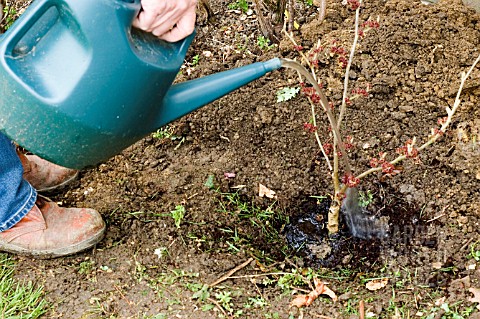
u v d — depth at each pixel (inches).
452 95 97.3
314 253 86.8
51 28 59.2
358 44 103.1
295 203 92.3
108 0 55.6
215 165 96.3
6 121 60.9
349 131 97.3
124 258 84.6
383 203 90.9
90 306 78.4
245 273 83.4
